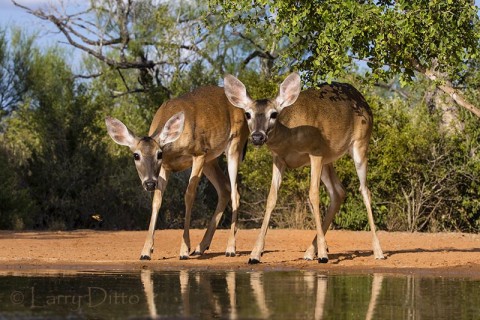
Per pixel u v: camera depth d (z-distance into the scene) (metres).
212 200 68.19
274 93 58.41
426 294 22.69
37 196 66.50
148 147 33.09
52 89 72.00
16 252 35.34
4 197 61.19
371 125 36.38
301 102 33.47
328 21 31.97
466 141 56.09
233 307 19.70
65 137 68.56
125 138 33.62
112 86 83.25
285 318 18.08
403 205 57.34
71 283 24.58
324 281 25.98
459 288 24.19
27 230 58.28
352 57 33.41
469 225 57.09
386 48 32.56
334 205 35.53
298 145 33.22
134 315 18.36
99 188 66.75
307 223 57.84
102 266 30.41
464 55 33.09
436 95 58.22
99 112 74.00
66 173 66.56
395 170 56.06
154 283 24.83
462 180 56.94
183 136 34.84
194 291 22.83
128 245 40.75
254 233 49.34
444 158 56.72
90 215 66.31
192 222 65.94
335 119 34.22
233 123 37.41
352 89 36.25
